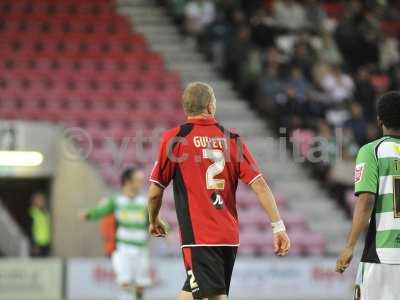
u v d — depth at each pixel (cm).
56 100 6744
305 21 7531
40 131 6047
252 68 6912
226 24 7419
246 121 6850
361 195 2184
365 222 2167
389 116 2250
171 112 6788
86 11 7762
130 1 8062
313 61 7112
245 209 6284
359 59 7500
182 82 7169
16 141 5962
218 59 7331
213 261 2231
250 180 2273
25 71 6950
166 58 7450
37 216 6222
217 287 2220
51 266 5516
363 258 2222
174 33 7788
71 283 5516
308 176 6544
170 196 6209
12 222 6619
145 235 4462
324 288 5659
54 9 7700
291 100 6353
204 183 2261
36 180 7025
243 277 5612
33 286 5488
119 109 6788
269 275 5638
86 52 7281
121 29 7650
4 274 5478
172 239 5972
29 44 7269
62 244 6159
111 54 7275
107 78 7031
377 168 2202
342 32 7512
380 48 7794
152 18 7944
